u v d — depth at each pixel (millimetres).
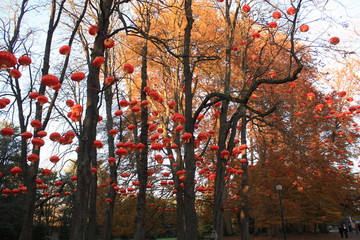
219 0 10031
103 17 7504
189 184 8891
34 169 9438
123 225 21422
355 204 31828
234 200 21547
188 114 9500
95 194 12664
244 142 14836
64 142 8133
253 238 30469
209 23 14578
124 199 19734
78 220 6398
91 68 7418
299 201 24234
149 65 15852
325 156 20344
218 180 10203
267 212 22562
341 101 22703
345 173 22719
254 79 10664
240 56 13039
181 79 15625
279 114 13359
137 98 17359
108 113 15180
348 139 22047
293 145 13469
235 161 20328
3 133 7609
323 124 21094
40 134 7953
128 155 16672
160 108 17625
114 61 15805
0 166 16000
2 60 5285
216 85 13414
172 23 14750
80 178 6664
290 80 8250
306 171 19453
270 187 21703
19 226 20734
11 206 18000
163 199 18594
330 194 22203
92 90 7297
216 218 9992
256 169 23812
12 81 10797
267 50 13297
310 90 16344
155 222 18453
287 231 36312
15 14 12586
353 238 29234
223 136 10469
